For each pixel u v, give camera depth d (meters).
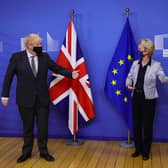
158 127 3.94
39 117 3.33
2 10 4.05
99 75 3.97
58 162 3.29
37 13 4.00
